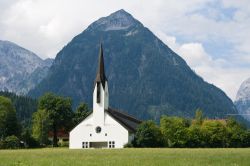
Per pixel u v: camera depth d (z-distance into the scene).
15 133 148.75
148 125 130.00
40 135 153.88
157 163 46.72
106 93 141.00
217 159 53.88
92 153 73.25
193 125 132.00
